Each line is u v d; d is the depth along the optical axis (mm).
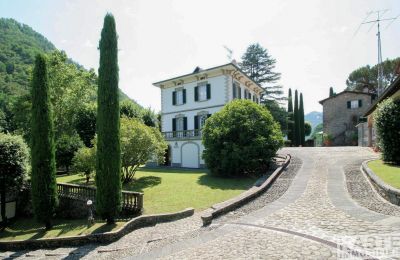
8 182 17172
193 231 9844
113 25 13547
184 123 34938
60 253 10242
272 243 7434
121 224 12305
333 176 15812
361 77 55656
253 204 12383
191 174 23625
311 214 9797
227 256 6902
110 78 13117
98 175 12625
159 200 15125
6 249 12094
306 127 65312
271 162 21750
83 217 16453
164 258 7531
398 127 16531
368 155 22703
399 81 15570
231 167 20625
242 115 21578
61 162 29562
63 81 35406
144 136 20297
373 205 10266
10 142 17375
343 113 48750
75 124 38625
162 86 37750
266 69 50812
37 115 13539
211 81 32438
